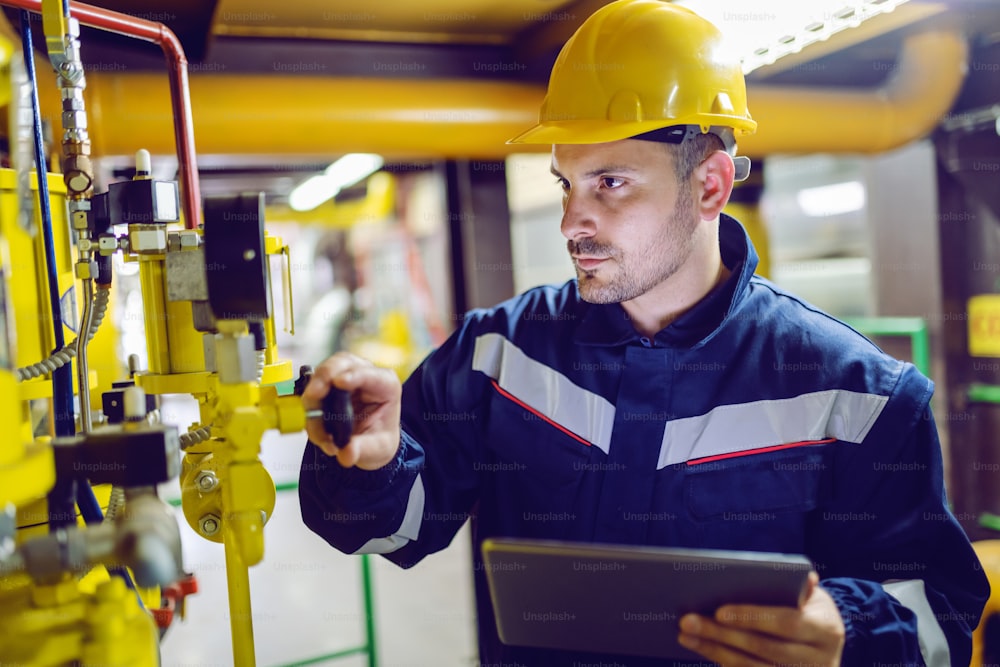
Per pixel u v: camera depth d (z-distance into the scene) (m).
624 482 1.04
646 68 0.98
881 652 0.83
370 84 2.02
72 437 0.68
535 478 1.10
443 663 2.59
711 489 1.01
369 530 1.00
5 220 0.74
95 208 0.91
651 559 0.70
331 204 7.73
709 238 1.07
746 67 1.67
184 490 0.96
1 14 1.08
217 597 3.10
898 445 0.98
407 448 1.04
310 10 1.96
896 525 0.98
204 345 0.86
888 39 2.48
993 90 2.54
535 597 0.77
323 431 0.80
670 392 1.04
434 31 2.23
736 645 0.71
